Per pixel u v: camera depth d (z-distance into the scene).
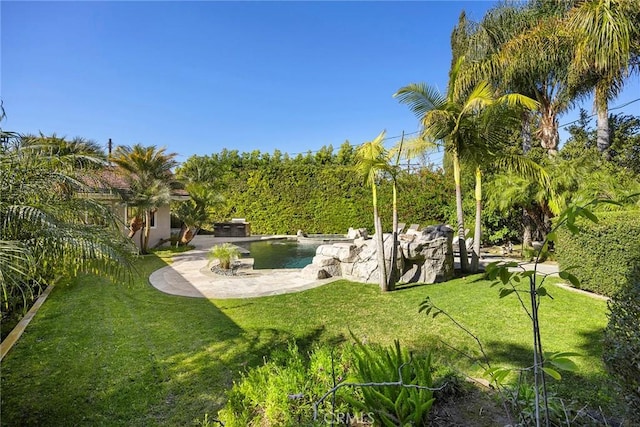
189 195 16.06
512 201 10.81
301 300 6.75
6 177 3.41
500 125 8.20
